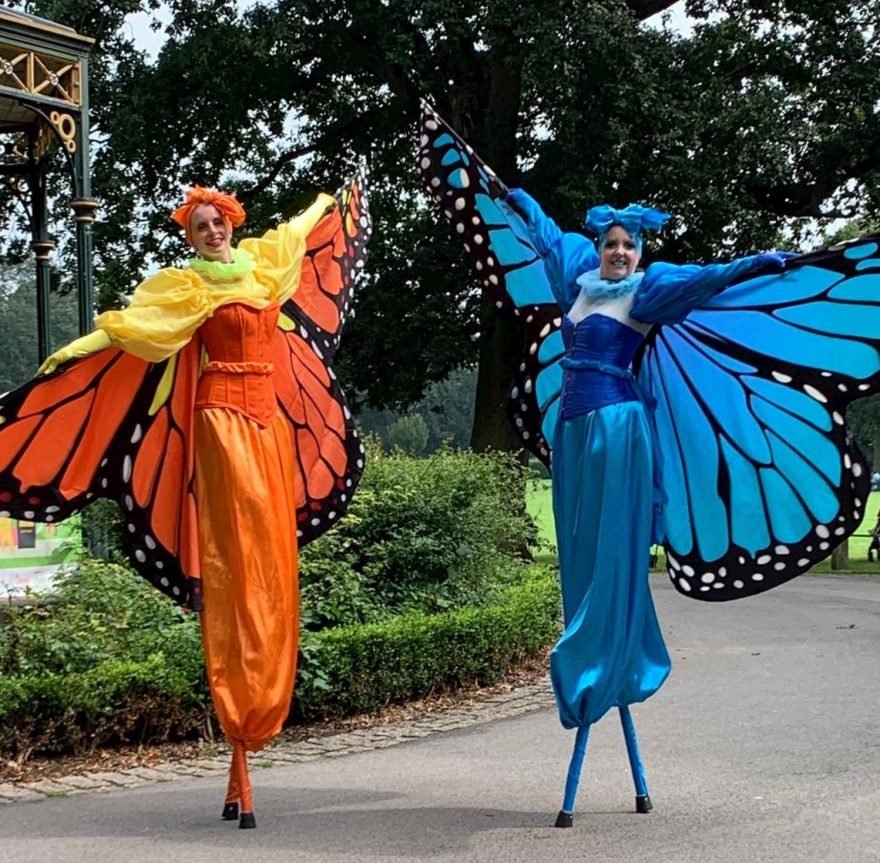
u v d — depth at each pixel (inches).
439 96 783.7
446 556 355.6
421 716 298.7
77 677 243.1
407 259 832.3
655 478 197.6
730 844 175.6
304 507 219.9
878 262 180.1
